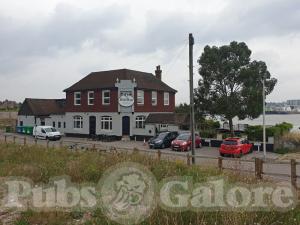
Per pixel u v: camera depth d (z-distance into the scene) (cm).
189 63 2230
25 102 5491
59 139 4219
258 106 3366
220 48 3556
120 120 4131
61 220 780
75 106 4616
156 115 4162
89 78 4700
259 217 700
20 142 3216
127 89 4162
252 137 3406
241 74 3419
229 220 650
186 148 3108
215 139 3478
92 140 4075
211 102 3538
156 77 5028
